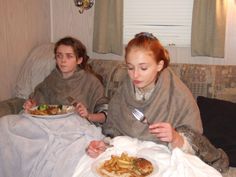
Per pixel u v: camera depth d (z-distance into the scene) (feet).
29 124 5.09
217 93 6.65
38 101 7.10
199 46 7.82
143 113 5.02
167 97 4.96
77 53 6.85
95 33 8.53
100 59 8.24
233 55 7.88
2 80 7.57
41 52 8.11
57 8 9.23
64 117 5.49
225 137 5.71
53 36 9.37
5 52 7.63
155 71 4.71
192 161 4.08
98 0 8.32
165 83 4.99
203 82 6.78
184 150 4.38
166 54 4.92
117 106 5.38
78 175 4.14
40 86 7.25
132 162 4.08
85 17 8.98
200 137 4.65
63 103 6.81
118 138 4.66
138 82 4.64
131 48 4.57
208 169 4.08
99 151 4.40
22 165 4.76
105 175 3.83
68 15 9.15
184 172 3.88
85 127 5.17
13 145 4.88
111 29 8.43
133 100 5.09
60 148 4.73
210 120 6.03
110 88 7.23
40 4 8.86
